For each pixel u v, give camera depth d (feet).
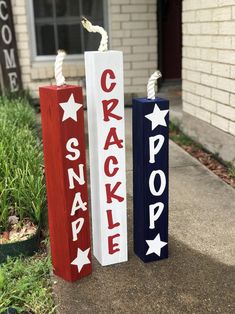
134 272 3.03
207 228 3.58
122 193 3.01
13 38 7.05
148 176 2.95
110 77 2.77
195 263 3.11
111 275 3.00
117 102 2.83
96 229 3.12
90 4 7.38
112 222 3.04
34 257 3.26
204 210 3.88
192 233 3.51
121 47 7.36
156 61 7.48
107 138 2.86
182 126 6.02
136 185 3.05
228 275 2.97
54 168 2.78
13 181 3.60
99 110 2.79
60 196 2.79
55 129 2.68
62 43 7.47
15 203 3.47
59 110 2.63
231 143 4.76
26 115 5.58
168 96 7.43
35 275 2.98
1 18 6.76
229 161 4.83
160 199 3.03
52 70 7.36
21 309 2.65
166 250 3.16
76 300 2.77
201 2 5.09
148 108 2.83
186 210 3.88
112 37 7.31
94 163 2.97
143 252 3.10
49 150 2.79
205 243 3.36
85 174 2.84
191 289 2.84
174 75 8.03
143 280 2.94
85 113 7.04
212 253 3.23
